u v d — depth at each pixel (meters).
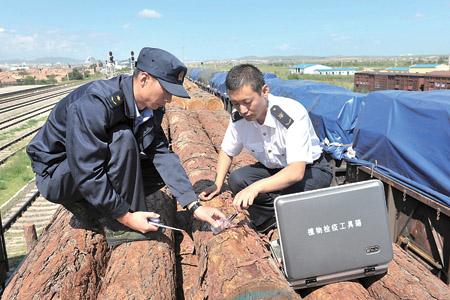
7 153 15.83
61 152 3.25
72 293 2.99
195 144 7.12
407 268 3.28
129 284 3.00
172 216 4.33
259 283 2.72
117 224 3.39
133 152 3.13
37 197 10.41
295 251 2.77
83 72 112.31
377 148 5.98
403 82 16.20
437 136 4.83
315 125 7.96
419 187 4.97
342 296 2.88
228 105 18.88
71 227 3.66
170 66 2.97
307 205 2.77
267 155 3.77
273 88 12.22
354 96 7.30
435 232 4.74
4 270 5.17
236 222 3.52
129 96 3.05
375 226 2.84
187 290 3.59
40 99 41.84
